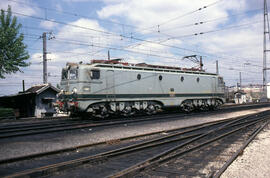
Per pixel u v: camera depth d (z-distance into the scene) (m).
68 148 8.14
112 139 10.05
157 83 20.80
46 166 5.96
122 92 18.52
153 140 9.55
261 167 6.25
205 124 15.28
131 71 19.19
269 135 11.15
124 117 19.28
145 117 18.83
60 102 17.83
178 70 22.67
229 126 13.95
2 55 23.16
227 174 5.72
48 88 27.17
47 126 14.08
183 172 6.01
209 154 7.93
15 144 9.41
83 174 5.82
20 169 6.22
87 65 17.09
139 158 7.32
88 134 11.62
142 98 19.67
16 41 23.92
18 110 25.20
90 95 16.83
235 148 8.71
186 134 11.71
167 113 22.95
